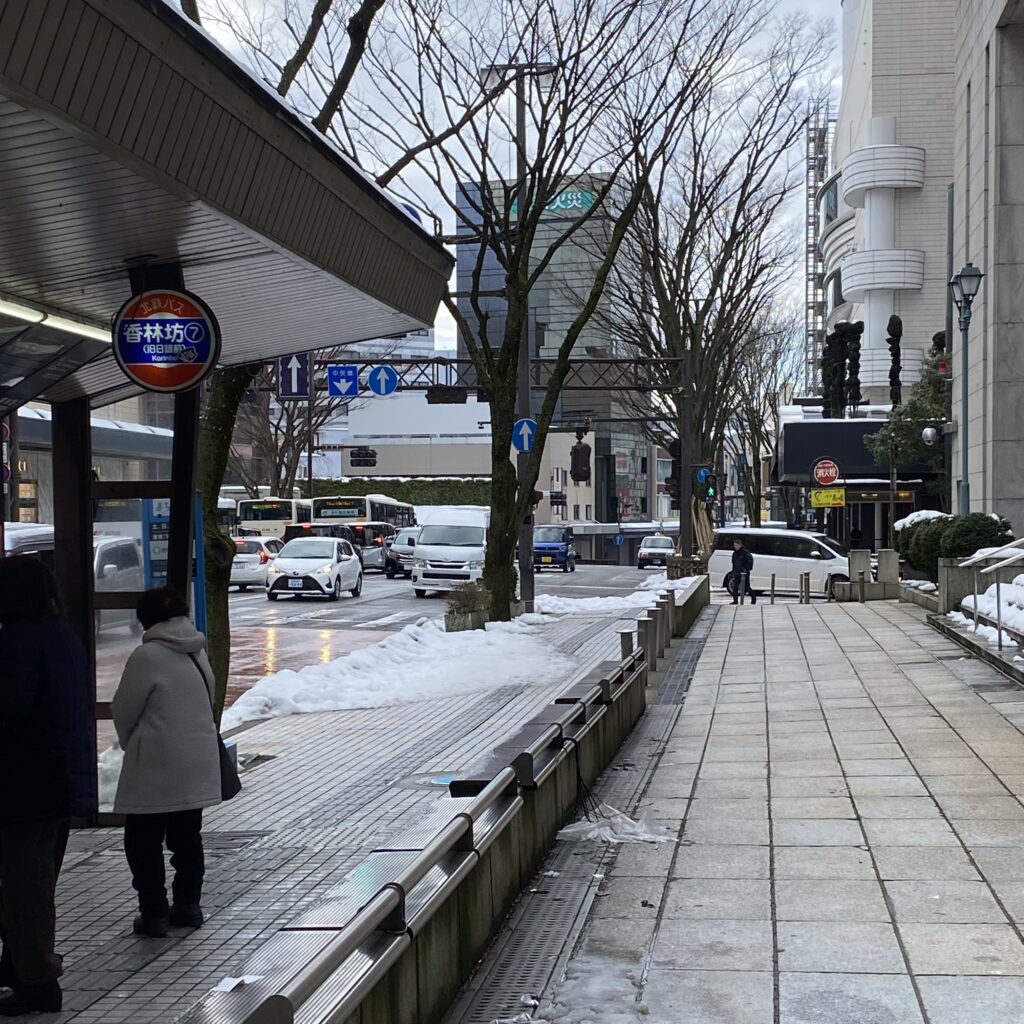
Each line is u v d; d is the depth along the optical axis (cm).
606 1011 460
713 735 1094
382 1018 392
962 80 2939
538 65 1816
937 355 3756
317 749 1089
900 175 5738
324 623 2491
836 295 7662
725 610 2606
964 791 817
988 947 520
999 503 2472
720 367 4081
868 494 3916
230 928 591
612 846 716
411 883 413
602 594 3506
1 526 800
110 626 810
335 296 759
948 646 1653
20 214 557
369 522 5081
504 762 632
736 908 589
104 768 797
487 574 2311
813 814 774
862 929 550
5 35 386
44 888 488
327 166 617
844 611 2430
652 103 2153
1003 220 2486
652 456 10469
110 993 509
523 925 573
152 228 591
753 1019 450
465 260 5547
